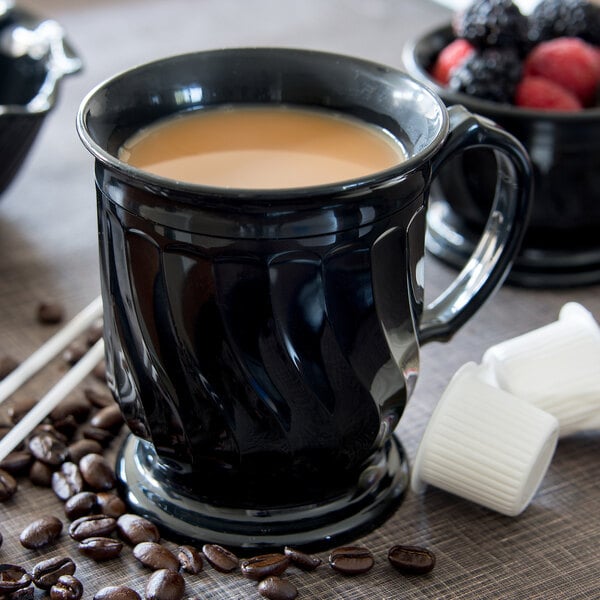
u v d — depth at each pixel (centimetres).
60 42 69
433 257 68
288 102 55
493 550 54
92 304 63
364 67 54
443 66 68
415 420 59
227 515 54
